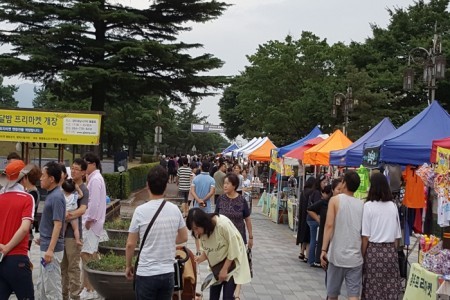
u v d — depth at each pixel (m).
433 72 14.94
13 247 5.39
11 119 19.39
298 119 40.78
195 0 27.59
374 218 6.38
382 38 39.12
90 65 26.02
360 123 34.19
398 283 6.40
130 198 24.52
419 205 9.07
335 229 6.45
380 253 6.34
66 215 7.00
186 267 6.09
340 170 17.39
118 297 6.68
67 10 25.23
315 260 11.30
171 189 31.55
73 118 19.66
